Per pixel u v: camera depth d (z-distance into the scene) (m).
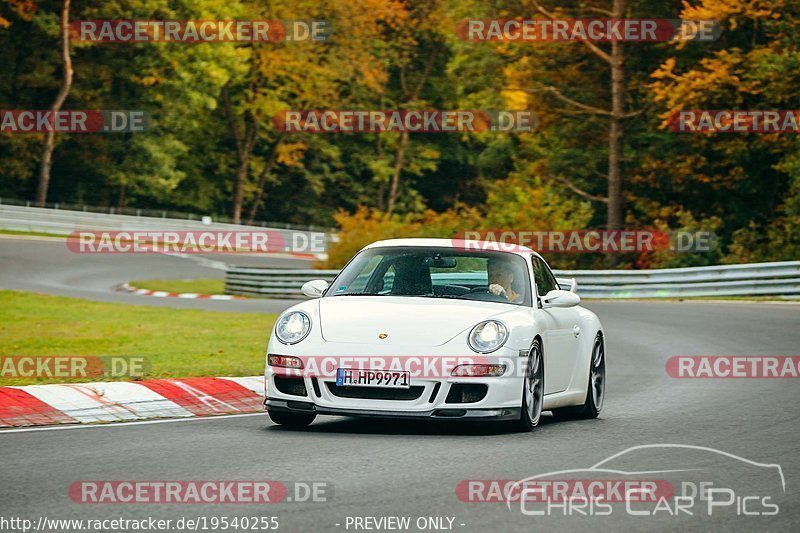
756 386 45.62
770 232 122.62
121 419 33.78
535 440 30.17
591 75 144.62
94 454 26.77
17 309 77.88
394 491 22.53
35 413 33.25
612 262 122.19
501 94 147.00
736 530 19.73
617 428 33.25
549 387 33.91
